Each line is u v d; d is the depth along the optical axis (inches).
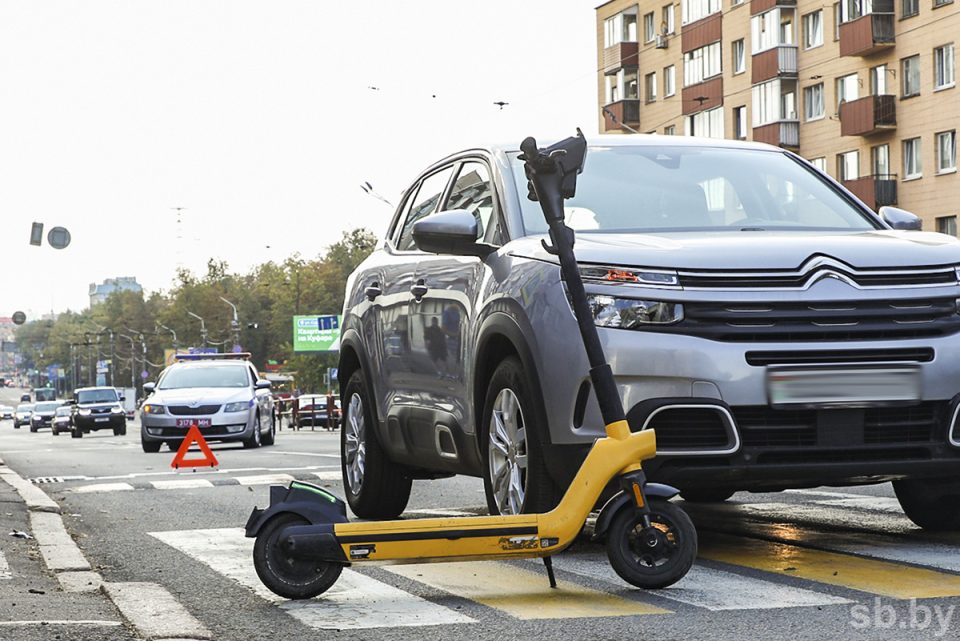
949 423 238.7
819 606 198.7
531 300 248.5
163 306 6929.1
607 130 3053.6
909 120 2126.0
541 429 244.5
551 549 213.0
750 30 2491.4
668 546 209.9
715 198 289.7
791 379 233.5
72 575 255.4
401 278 328.8
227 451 976.3
